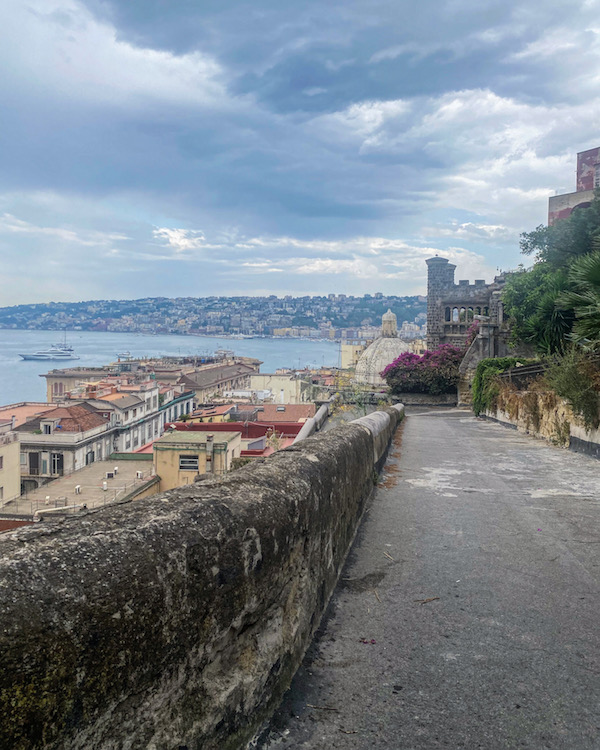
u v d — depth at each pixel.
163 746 2.00
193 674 2.24
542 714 3.23
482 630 4.23
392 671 3.64
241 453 43.84
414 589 4.97
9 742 1.41
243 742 2.66
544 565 5.60
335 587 4.92
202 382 127.50
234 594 2.46
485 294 70.69
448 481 9.88
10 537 1.74
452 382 45.62
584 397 12.70
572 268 13.70
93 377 121.44
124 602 1.76
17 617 1.46
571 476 10.37
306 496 3.54
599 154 45.78
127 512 2.15
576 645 4.02
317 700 3.27
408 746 2.92
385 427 12.26
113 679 1.72
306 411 61.84
